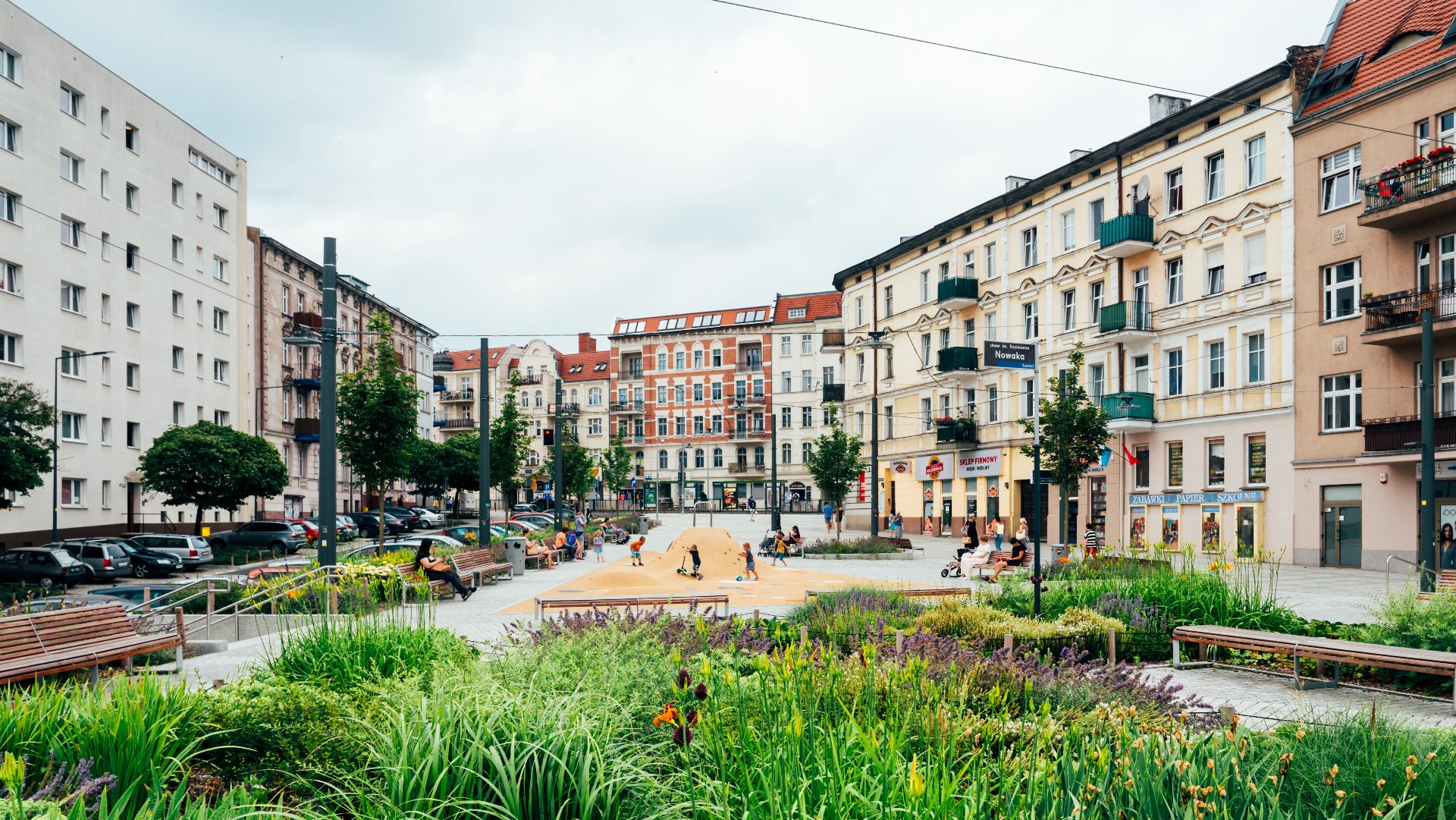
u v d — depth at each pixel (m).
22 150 38.84
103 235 44.03
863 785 4.00
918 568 30.72
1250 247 32.47
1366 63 29.03
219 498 41.78
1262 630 12.50
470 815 3.97
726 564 28.97
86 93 42.84
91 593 18.11
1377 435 26.95
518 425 50.34
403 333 83.00
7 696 5.52
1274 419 31.08
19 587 27.22
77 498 41.91
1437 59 26.28
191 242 51.31
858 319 60.44
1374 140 27.86
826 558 34.84
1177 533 34.75
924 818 3.67
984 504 46.88
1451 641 10.53
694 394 98.19
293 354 62.41
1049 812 3.84
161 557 34.53
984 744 5.03
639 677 6.21
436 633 8.60
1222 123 33.47
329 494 19.33
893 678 5.69
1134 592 13.38
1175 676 11.23
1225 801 3.86
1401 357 27.06
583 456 67.94
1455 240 25.81
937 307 50.91
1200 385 34.31
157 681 5.72
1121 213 38.28
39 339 39.56
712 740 4.79
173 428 42.59
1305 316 30.06
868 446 58.88
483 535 28.52
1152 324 36.53
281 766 5.30
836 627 11.20
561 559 34.53
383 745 4.48
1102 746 4.51
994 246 46.75
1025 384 43.91
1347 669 11.14
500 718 4.41
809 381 92.81
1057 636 11.20
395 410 25.59
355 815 4.14
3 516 36.94
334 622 8.27
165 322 48.69
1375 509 27.36
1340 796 4.12
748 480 95.25
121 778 4.73
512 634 9.55
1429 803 4.43
